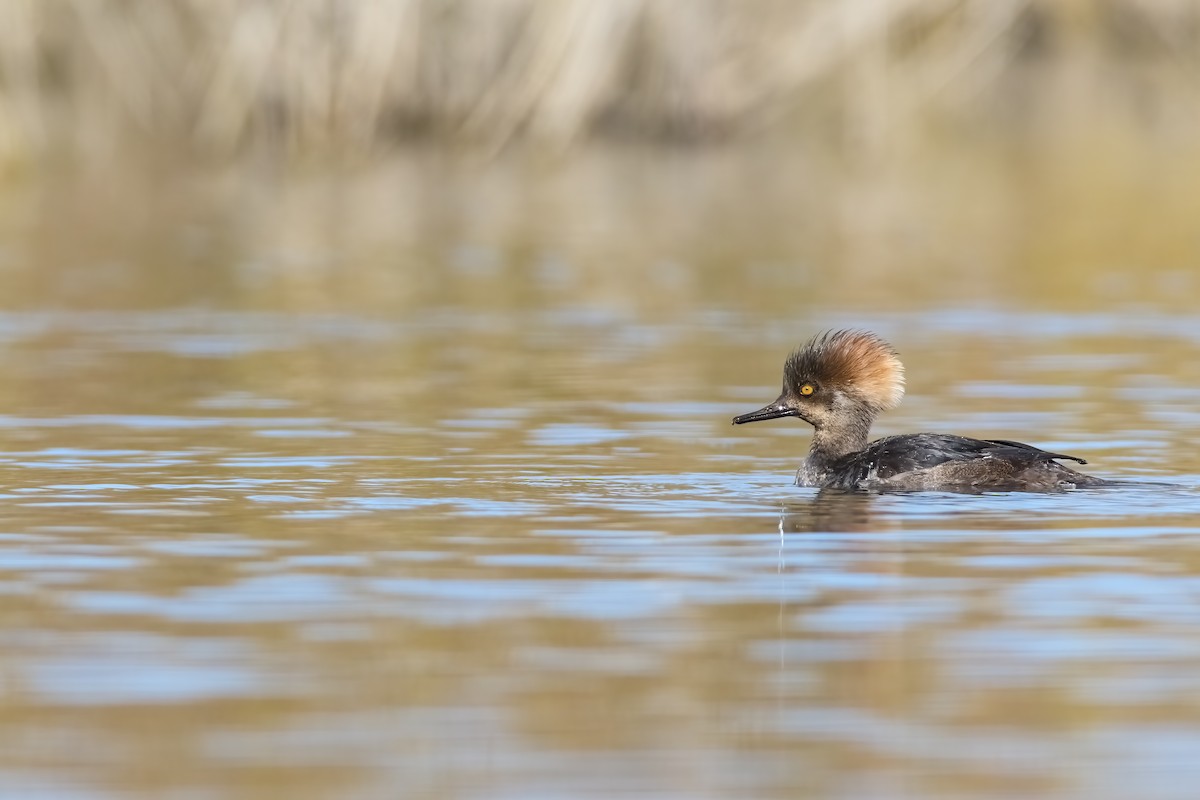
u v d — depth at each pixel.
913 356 20.42
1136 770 8.04
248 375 19.27
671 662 9.45
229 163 39.22
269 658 9.50
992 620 10.14
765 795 7.79
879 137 41.69
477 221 32.47
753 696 8.91
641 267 27.47
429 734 8.45
